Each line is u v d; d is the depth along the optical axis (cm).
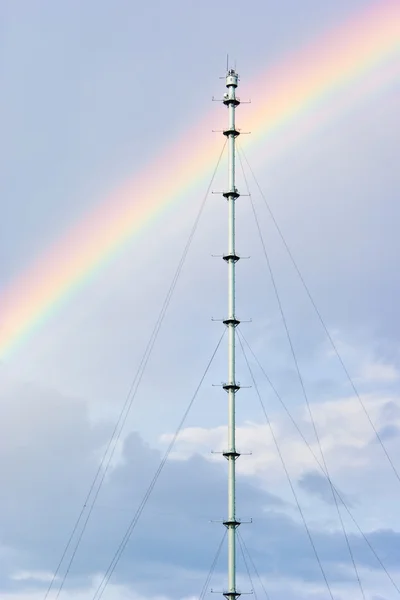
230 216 11106
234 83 11419
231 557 10212
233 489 10375
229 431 10519
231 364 10706
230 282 10925
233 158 11288
